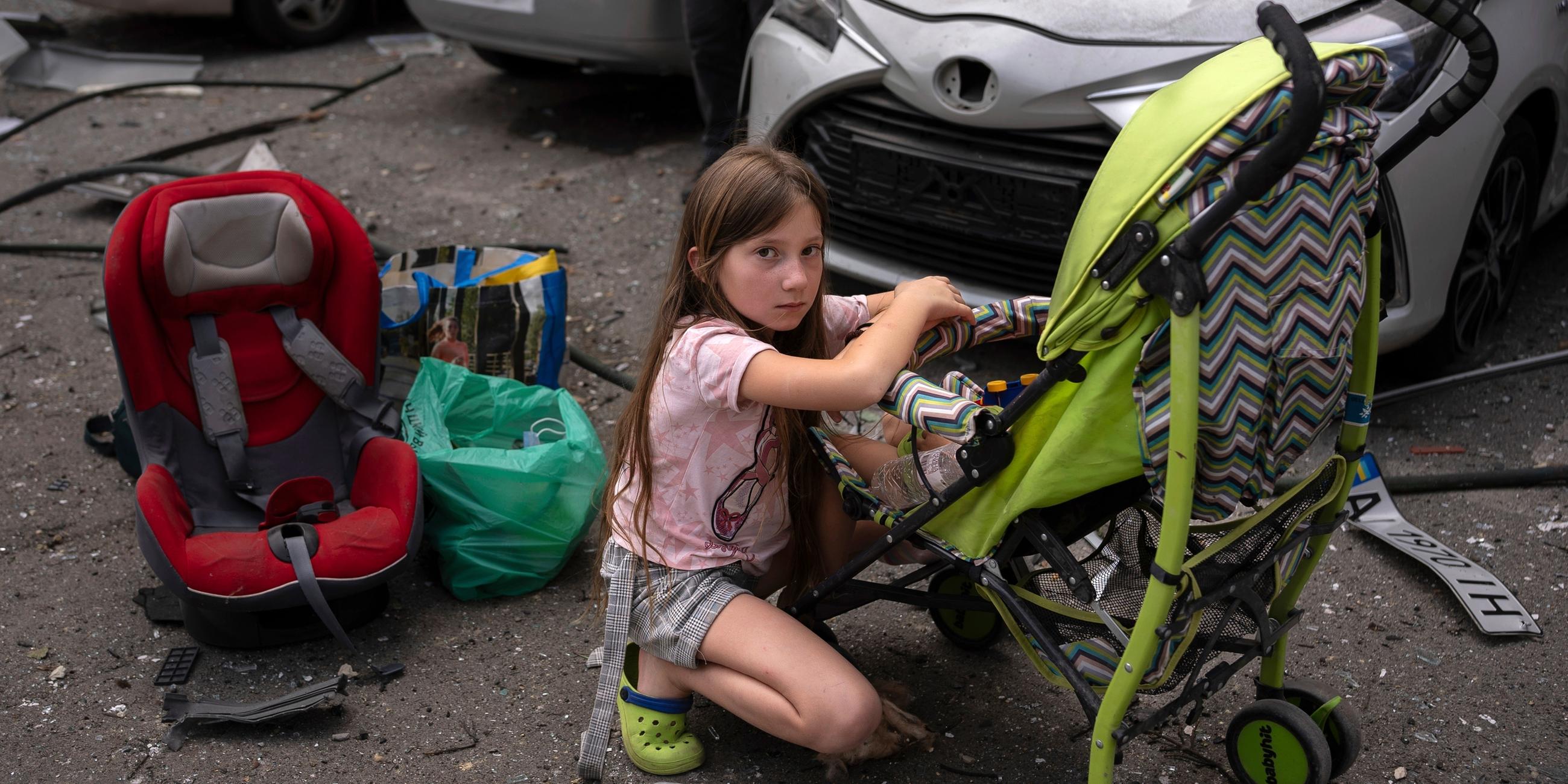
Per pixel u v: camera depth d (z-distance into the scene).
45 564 3.02
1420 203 3.29
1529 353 3.92
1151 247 1.64
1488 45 1.77
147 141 5.88
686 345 2.07
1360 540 3.10
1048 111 3.31
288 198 2.93
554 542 2.87
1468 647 2.70
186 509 2.78
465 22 5.76
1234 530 1.97
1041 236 3.44
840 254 3.85
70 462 3.48
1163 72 3.23
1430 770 2.33
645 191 5.37
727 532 2.21
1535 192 3.91
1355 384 2.03
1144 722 2.00
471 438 3.19
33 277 4.64
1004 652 2.71
